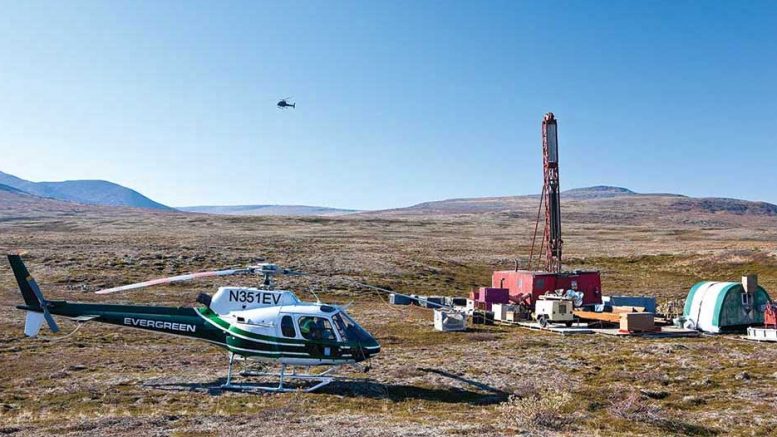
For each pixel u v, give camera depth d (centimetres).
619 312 3575
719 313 3131
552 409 1507
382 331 3180
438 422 1416
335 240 9381
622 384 1962
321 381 1938
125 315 1889
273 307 1891
